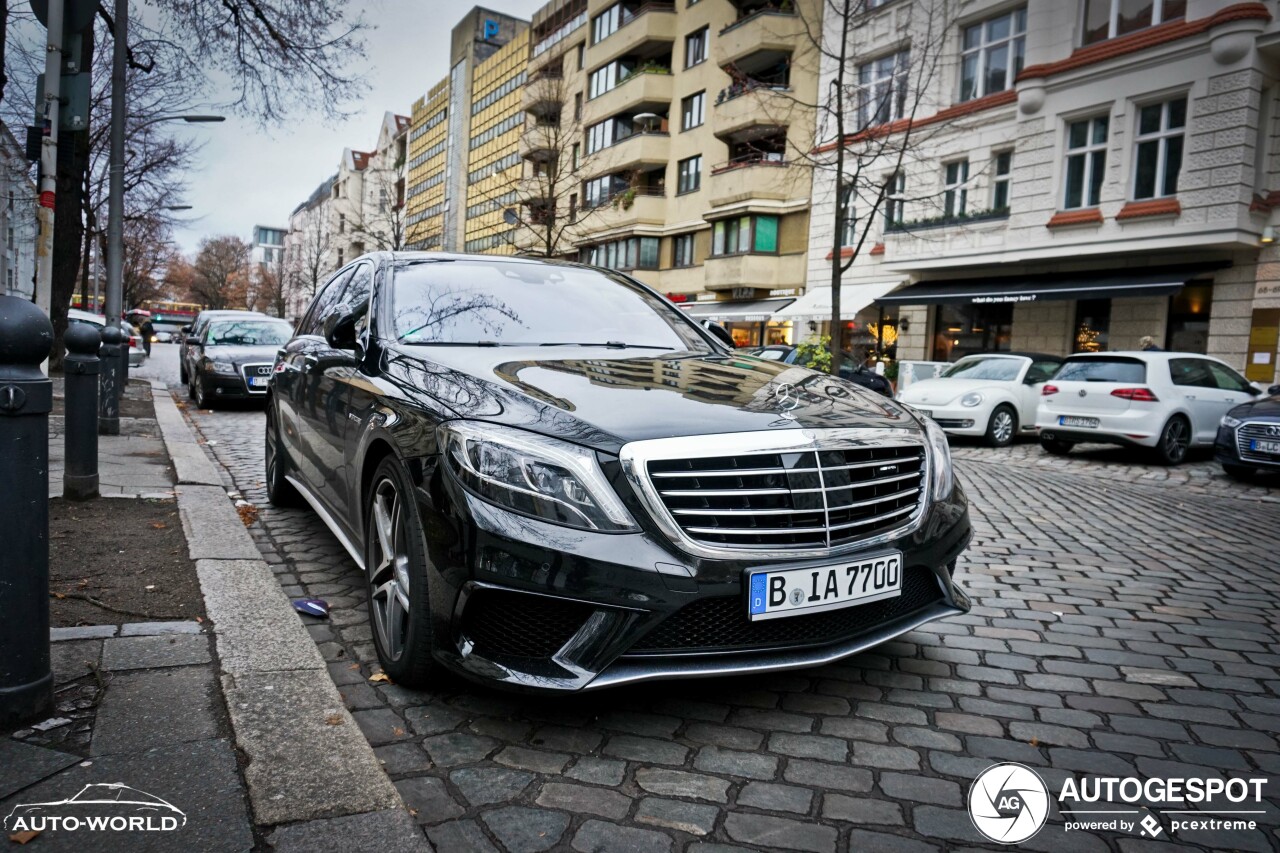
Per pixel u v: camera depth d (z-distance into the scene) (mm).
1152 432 10664
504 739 2535
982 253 19906
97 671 2676
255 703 2523
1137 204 16969
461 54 65125
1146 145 17156
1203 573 4973
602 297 4262
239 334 14820
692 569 2441
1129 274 17266
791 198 27375
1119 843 2113
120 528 4590
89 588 3506
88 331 5266
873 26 23219
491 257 4453
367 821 1988
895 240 21969
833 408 2934
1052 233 18500
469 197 62844
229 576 3744
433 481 2596
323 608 3594
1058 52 18625
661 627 2486
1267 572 5039
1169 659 3447
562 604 2430
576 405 2688
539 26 48844
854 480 2754
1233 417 9367
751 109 27500
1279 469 8922
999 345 20969
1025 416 13195
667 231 34281
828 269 25422
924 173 21859
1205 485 9258
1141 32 16953
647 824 2115
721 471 2502
